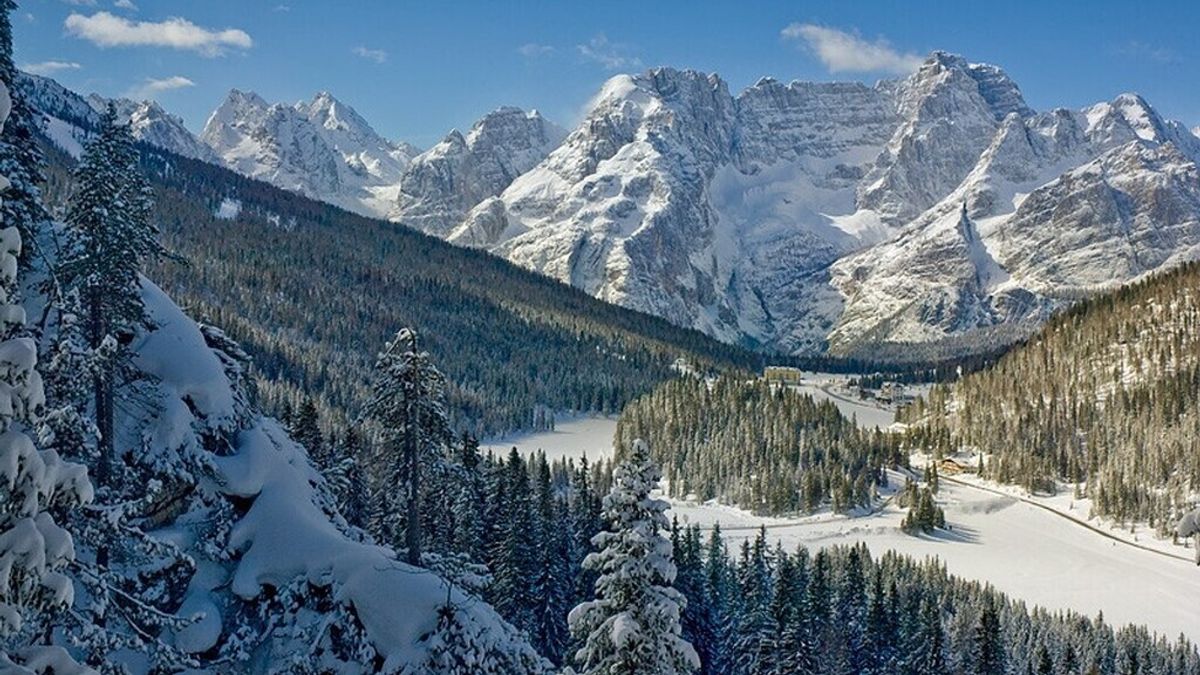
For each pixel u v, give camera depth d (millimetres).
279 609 38562
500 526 67562
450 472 50062
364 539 46938
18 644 17406
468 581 43312
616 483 28219
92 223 37219
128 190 38812
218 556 39781
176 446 41406
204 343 46656
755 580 87812
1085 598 138000
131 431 41500
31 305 36875
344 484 53375
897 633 87000
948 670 80938
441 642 36750
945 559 154500
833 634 82750
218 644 37594
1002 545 163750
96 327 37875
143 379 42625
